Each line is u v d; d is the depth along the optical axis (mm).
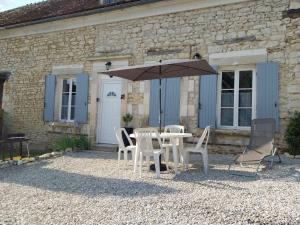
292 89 7359
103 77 10164
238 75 8164
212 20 8461
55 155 8328
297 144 6953
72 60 10781
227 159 7309
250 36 7922
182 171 5949
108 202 4012
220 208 3604
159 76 6281
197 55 8555
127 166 6738
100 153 8859
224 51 8234
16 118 12047
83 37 10602
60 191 4727
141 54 9453
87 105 10312
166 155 6133
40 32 11617
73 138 10008
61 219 3455
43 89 11430
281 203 3754
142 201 3975
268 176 5270
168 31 9070
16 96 12133
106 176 5676
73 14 10367
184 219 3330
